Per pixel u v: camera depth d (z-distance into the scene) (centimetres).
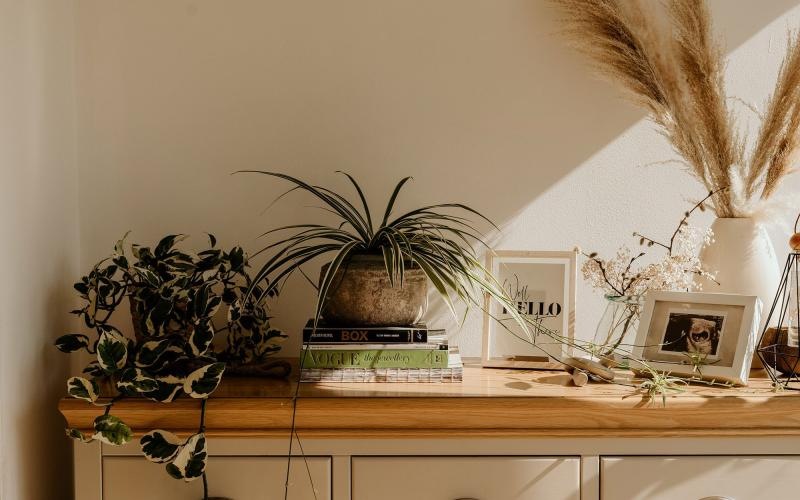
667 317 150
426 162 178
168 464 129
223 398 134
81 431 135
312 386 144
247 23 174
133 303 150
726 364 143
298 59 175
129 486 137
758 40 179
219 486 137
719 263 161
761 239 161
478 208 179
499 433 136
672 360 148
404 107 177
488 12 176
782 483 139
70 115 169
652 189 181
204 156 175
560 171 179
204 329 139
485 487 138
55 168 159
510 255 165
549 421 136
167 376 134
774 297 159
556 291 163
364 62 176
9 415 134
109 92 173
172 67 173
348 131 177
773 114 161
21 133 141
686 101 172
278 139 176
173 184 175
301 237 174
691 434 137
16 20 138
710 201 181
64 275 164
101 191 174
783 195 182
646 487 139
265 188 176
